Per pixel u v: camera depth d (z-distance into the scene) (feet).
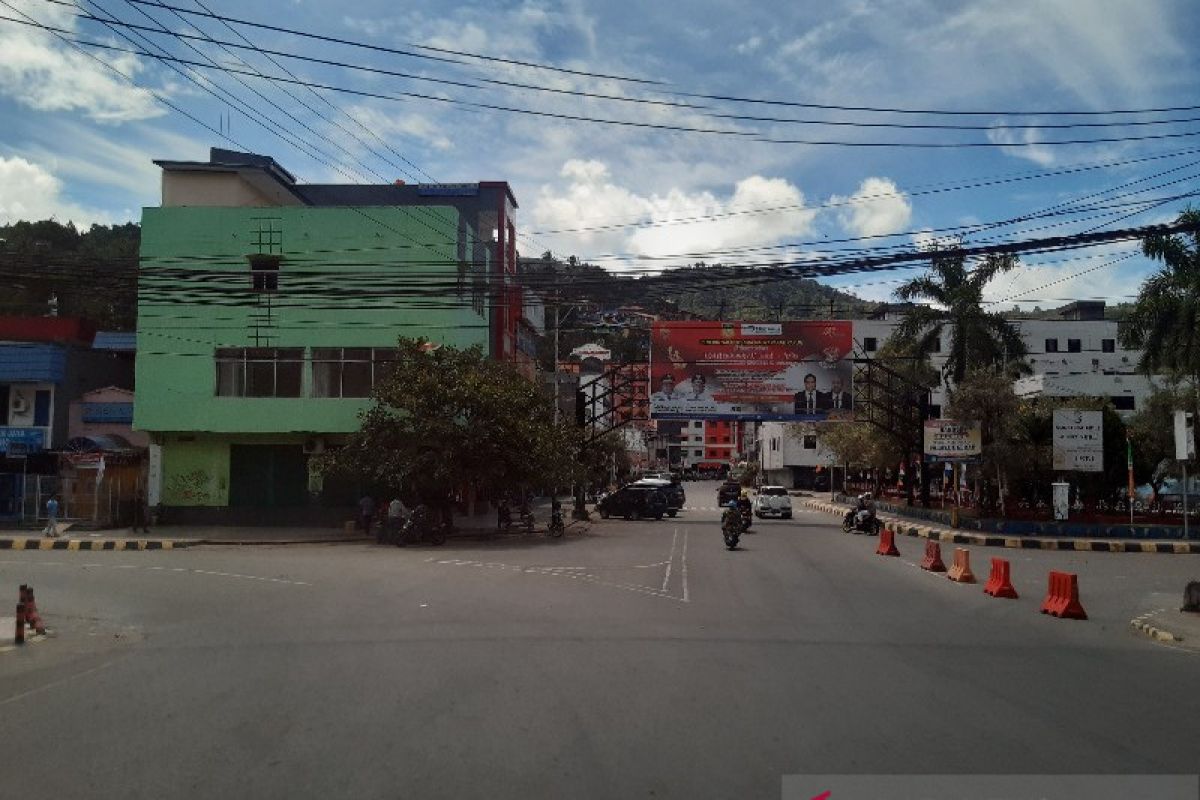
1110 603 55.52
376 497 107.65
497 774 20.36
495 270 138.10
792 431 279.90
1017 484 121.80
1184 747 23.11
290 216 106.83
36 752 22.52
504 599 50.80
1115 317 249.96
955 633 41.83
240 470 108.58
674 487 153.07
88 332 134.51
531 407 105.70
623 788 19.48
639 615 45.32
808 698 27.81
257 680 30.45
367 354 106.63
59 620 46.52
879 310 248.93
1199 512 110.93
